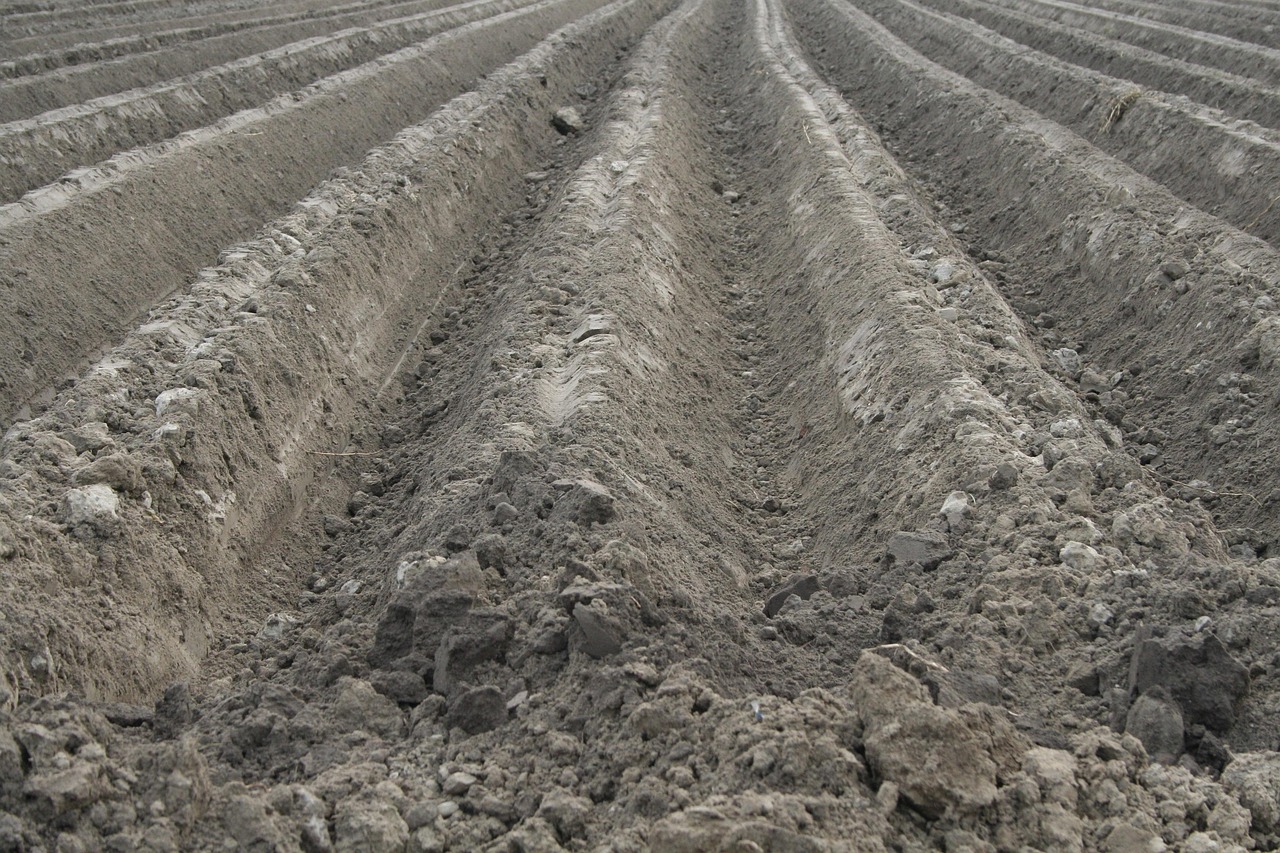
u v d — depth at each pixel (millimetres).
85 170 9859
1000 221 11312
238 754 3697
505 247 11172
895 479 5930
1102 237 9367
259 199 11266
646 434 6324
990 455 5547
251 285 8031
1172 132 11680
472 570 4430
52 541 4652
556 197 11430
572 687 3893
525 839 3244
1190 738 3777
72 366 8109
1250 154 10242
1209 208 10445
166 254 9680
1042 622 4395
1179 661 3883
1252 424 6848
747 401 8133
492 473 5379
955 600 4785
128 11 19500
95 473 5117
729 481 6875
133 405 6051
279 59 15539
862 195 10234
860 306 7855
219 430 6020
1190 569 4504
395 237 9586
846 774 3266
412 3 23641
